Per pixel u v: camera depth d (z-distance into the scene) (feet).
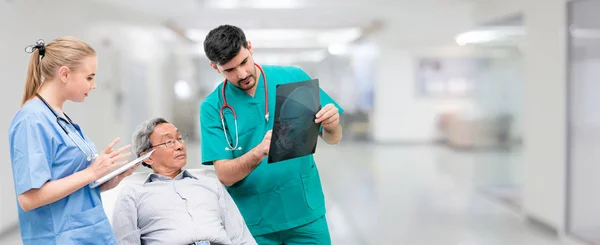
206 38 5.73
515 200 17.87
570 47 13.10
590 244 11.89
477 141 26.61
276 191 6.78
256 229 6.91
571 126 13.08
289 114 5.79
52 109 5.00
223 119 6.63
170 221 6.54
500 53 21.77
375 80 38.19
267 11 24.41
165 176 6.88
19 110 4.96
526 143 15.51
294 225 6.84
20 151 4.77
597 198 12.01
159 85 33.22
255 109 6.64
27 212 4.99
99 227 5.27
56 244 4.97
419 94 37.50
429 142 37.58
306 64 45.32
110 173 5.20
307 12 24.88
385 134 37.68
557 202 13.56
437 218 15.39
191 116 35.94
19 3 14.62
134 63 27.25
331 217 15.48
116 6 22.15
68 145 5.00
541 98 14.53
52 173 4.92
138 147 6.79
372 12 24.63
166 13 24.41
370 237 13.33
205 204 6.73
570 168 13.14
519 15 17.17
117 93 23.89
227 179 6.31
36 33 15.85
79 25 19.56
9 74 13.94
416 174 23.54
